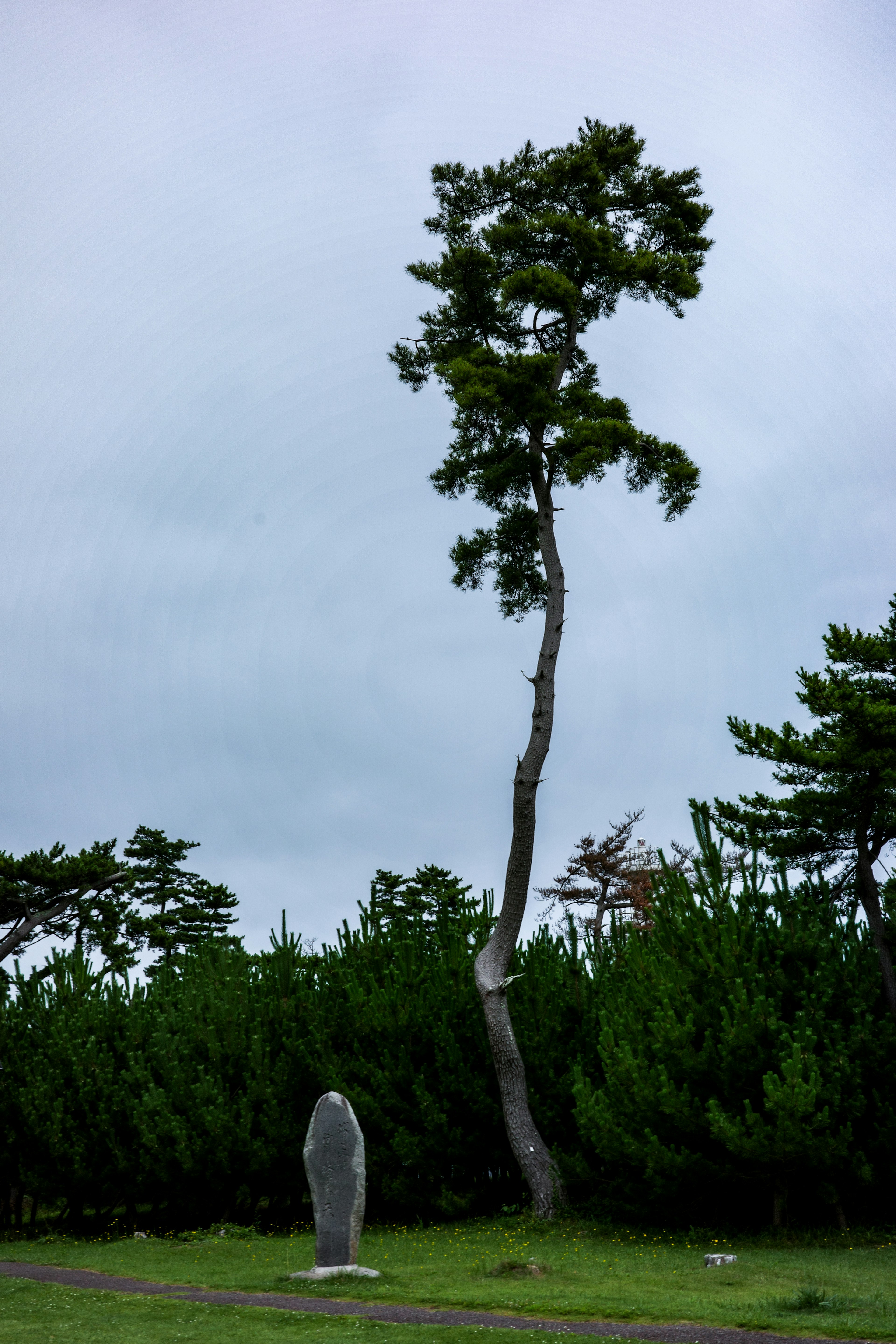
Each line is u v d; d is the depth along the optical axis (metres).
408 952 22.95
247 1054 22.11
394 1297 11.83
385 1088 20.89
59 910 36.00
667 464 23.44
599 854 50.72
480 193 25.81
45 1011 25.19
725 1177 16.42
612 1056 17.84
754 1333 9.24
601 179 25.06
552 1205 19.02
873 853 20.80
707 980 17.73
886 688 20.42
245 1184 21.33
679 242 26.16
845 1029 17.05
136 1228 22.17
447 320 25.47
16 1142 23.50
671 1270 13.39
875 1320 9.52
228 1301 11.90
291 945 24.31
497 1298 11.40
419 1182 20.66
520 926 21.17
